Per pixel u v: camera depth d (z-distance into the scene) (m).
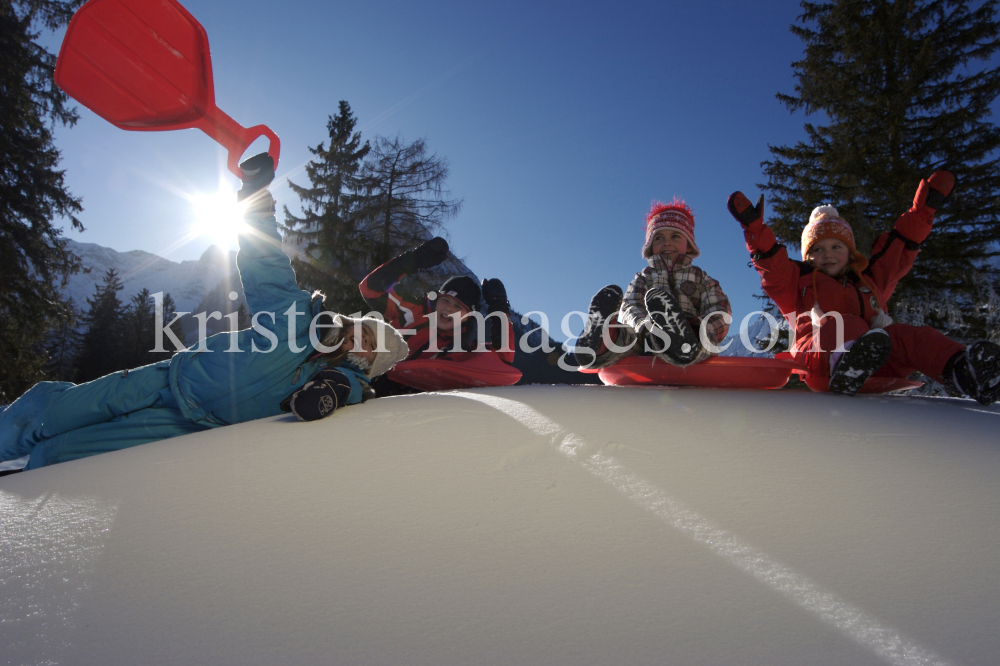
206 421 2.92
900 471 1.94
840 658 1.00
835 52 16.14
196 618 1.14
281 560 1.37
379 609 1.16
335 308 18.70
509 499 1.69
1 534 1.56
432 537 1.46
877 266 4.35
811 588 1.21
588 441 2.23
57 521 1.64
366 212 19.59
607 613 1.13
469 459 2.05
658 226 4.08
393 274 4.68
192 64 2.80
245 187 3.09
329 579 1.28
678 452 2.12
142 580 1.29
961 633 1.06
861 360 3.29
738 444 2.23
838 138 15.34
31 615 1.17
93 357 50.06
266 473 1.99
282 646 1.05
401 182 20.02
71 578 1.31
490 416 2.66
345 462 2.07
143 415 2.88
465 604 1.17
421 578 1.27
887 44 15.66
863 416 2.76
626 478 1.85
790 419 2.66
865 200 14.80
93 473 2.12
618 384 4.00
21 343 16.67
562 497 1.70
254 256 3.10
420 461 2.05
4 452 2.87
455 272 18.44
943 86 15.33
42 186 16.80
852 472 1.93
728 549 1.38
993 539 1.44
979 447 2.24
